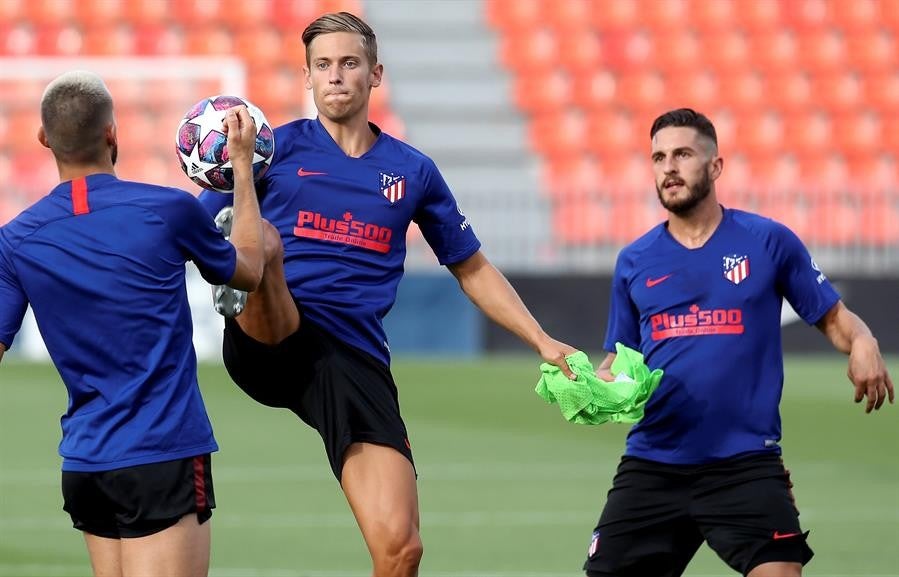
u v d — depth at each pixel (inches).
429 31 3223.4
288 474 1588.3
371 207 810.2
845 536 1274.6
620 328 863.7
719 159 838.5
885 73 3221.0
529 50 3221.0
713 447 804.0
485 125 3144.7
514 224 2876.5
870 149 3166.8
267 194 810.8
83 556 1165.7
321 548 1211.2
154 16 3154.5
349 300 804.6
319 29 813.2
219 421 1969.7
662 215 2871.6
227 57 3132.4
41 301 657.0
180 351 663.8
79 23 3137.3
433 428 1915.6
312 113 3043.8
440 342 2630.4
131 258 651.5
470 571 1123.3
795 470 1647.4
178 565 650.2
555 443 1819.6
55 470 1593.3
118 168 2950.3
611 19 3245.6
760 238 827.4
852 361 813.9
